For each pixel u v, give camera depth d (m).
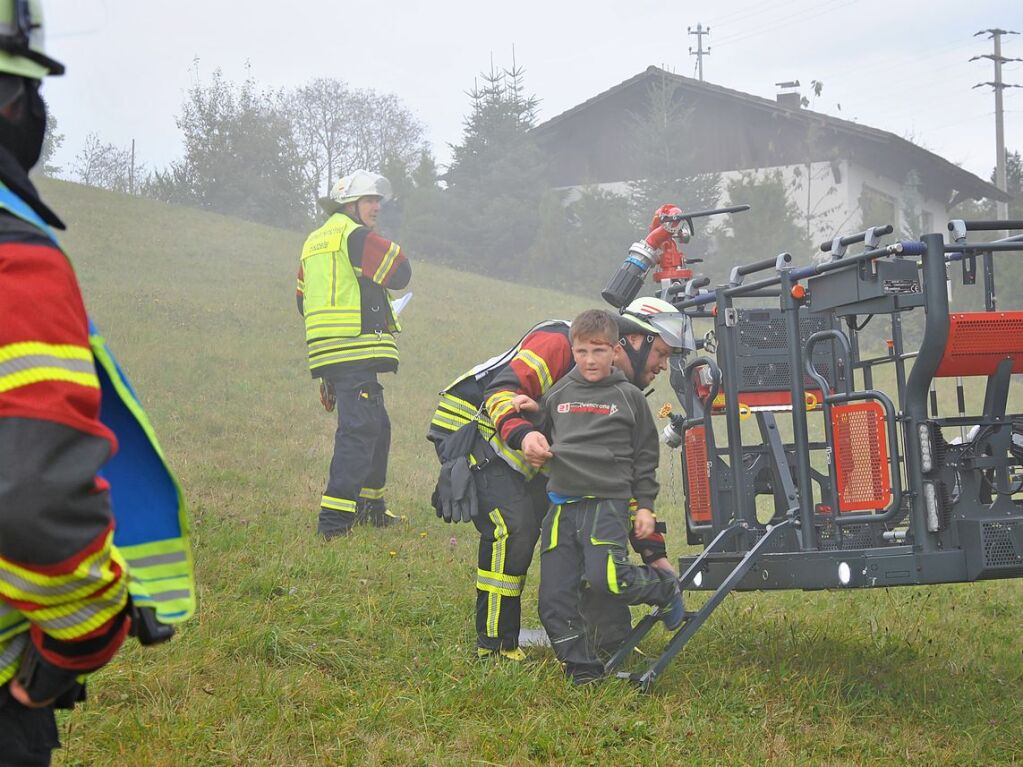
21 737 1.80
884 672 5.08
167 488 1.92
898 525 5.25
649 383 5.01
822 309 4.86
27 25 1.78
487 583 4.83
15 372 1.60
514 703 4.32
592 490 4.52
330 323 7.32
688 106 39.59
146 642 1.80
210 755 3.58
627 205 36.09
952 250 4.45
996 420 4.46
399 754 3.78
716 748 4.12
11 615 1.73
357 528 7.40
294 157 46.06
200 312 17.41
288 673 4.39
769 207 31.12
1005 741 4.34
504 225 38.22
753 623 5.80
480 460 4.80
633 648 4.91
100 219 25.66
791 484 5.31
